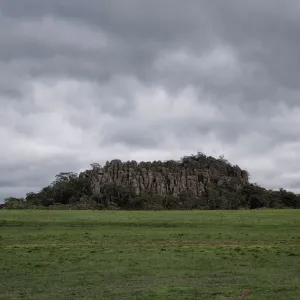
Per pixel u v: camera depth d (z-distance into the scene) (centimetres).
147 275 2248
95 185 15325
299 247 3130
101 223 4800
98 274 2288
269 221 4856
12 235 3912
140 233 3975
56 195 15050
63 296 1867
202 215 5750
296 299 1727
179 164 18425
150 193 15262
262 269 2373
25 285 2086
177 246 3231
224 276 2202
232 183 16512
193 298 1758
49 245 3316
